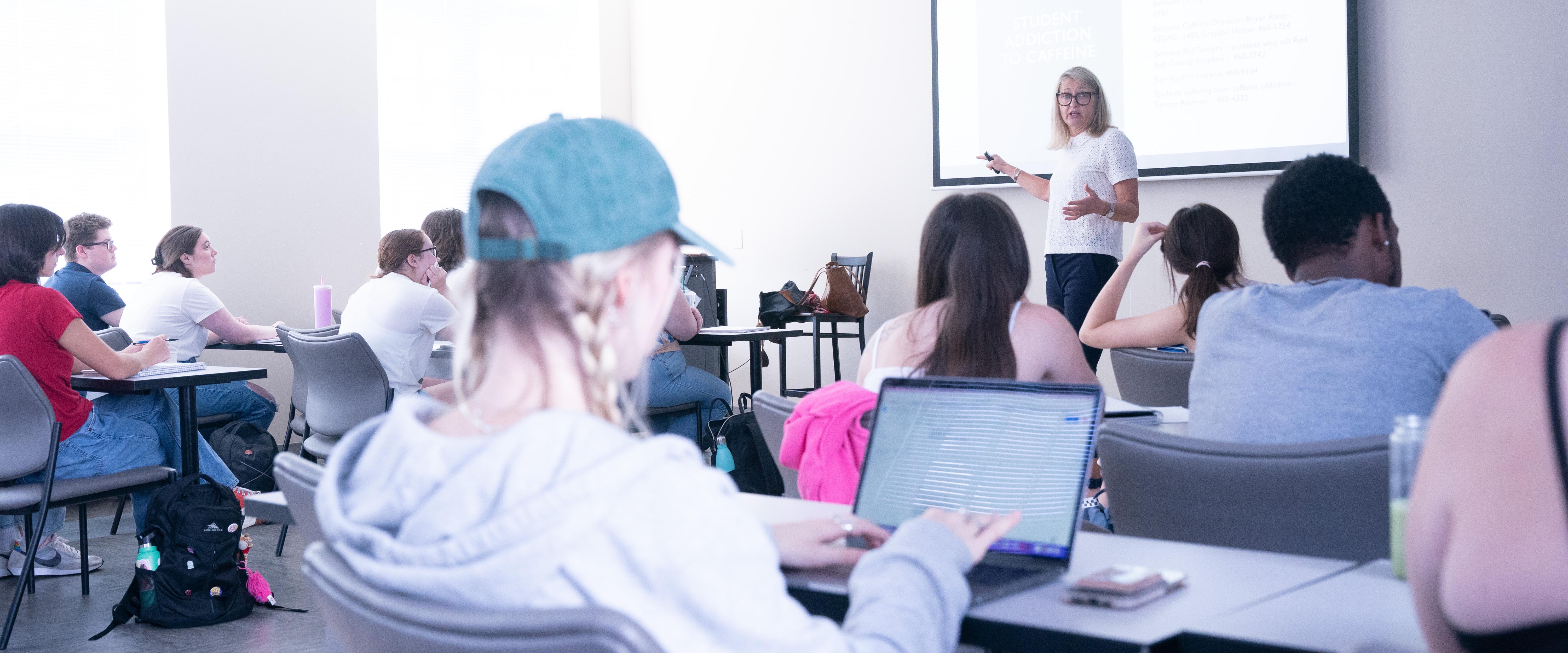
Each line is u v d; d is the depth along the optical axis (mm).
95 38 5027
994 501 999
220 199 5266
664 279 681
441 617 572
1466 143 4113
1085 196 4102
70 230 3947
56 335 2736
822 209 6062
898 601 692
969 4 5355
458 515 597
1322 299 1380
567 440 593
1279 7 4469
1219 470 1164
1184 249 2467
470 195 673
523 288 640
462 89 6316
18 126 4859
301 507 1113
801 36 6098
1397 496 827
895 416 1121
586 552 576
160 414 3096
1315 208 1442
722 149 6531
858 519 952
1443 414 545
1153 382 2520
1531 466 493
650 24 6875
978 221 1775
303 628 2707
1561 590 482
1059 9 5066
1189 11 4699
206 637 2633
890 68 5727
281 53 5445
